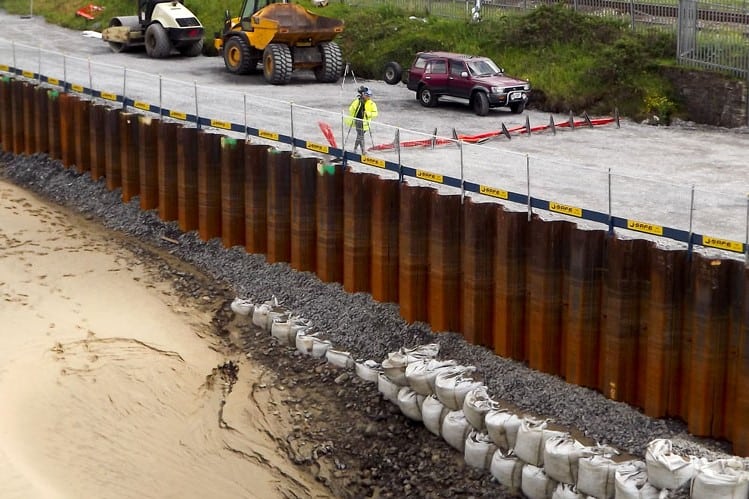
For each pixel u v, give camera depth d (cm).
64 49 5278
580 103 4103
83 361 2716
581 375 2423
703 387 2216
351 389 2614
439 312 2680
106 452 2412
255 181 3148
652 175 3133
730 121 3869
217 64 5028
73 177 3872
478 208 2562
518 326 2548
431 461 2369
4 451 2292
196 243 3356
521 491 2228
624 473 2069
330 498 2314
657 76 4081
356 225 2867
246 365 2761
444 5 5262
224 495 2323
